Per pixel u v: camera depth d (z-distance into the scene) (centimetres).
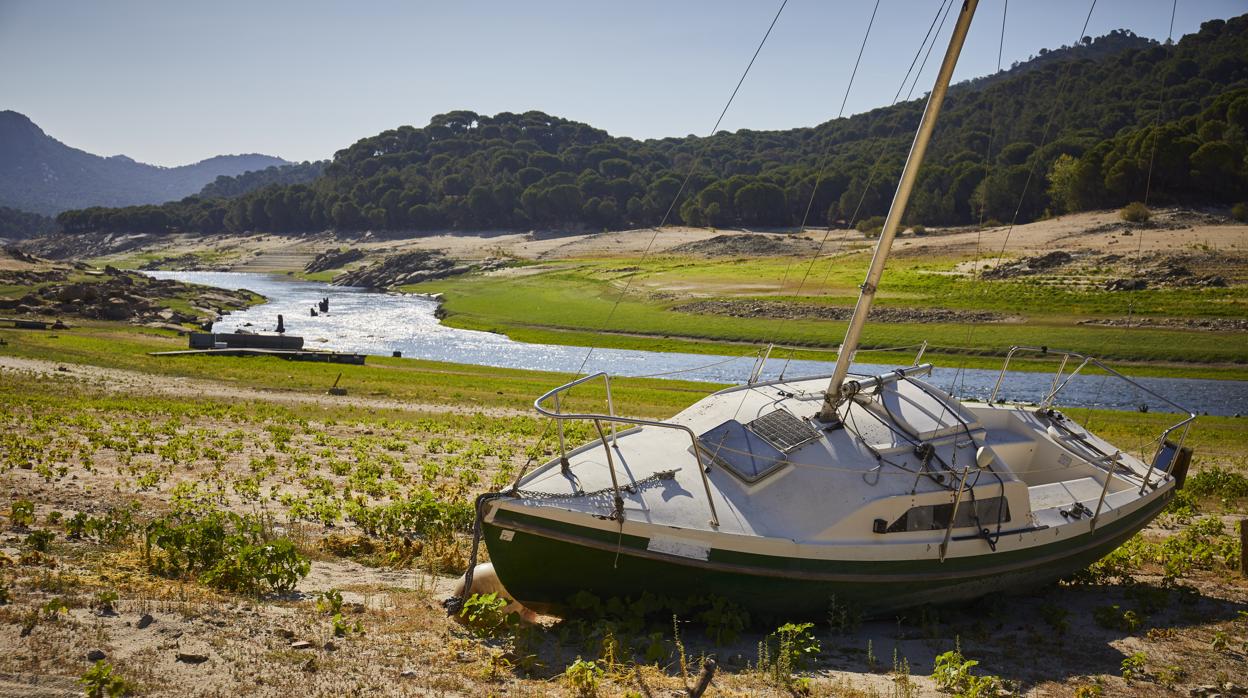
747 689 958
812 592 1176
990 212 17875
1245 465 3084
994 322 8125
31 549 1274
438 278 15362
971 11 1221
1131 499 1463
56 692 764
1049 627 1323
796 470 1224
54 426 2841
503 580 1170
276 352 6272
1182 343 7112
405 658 966
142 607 1027
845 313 8744
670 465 1251
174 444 2588
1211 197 14662
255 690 826
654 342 8094
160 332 7675
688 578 1145
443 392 4825
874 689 990
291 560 1234
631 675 983
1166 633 1296
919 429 1322
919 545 1202
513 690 905
